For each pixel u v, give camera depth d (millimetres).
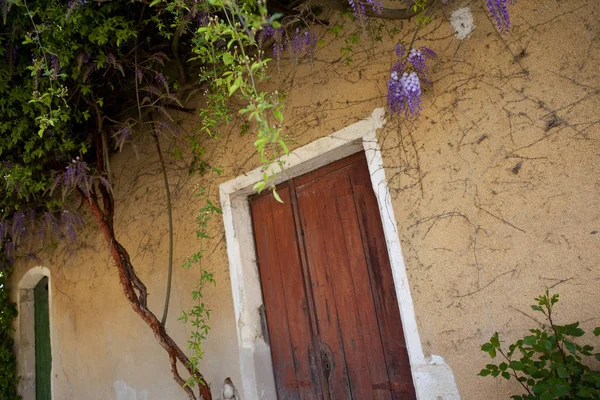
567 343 1888
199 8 2525
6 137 3412
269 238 3541
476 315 2350
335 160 3221
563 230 2162
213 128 3709
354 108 2914
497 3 2172
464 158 2465
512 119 2340
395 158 2705
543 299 1950
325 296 3205
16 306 5617
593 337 2041
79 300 4770
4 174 3438
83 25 2885
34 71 2717
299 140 3148
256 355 3361
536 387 1837
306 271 3314
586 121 2148
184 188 3887
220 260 3588
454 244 2451
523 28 2350
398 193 2672
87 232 4781
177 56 3359
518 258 2264
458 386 2367
